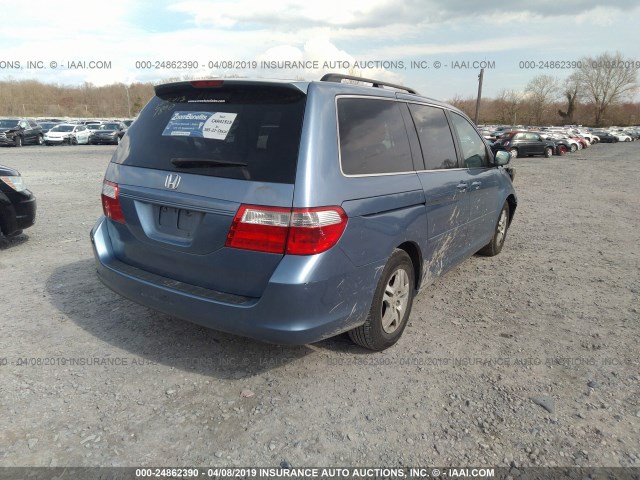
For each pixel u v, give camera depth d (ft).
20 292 14.15
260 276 8.68
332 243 8.68
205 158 9.29
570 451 8.02
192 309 9.25
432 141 12.69
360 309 9.74
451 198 12.97
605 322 13.08
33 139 103.81
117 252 11.13
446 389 9.71
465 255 15.10
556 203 33.83
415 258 11.87
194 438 8.13
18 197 18.67
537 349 11.48
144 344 11.21
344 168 9.20
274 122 8.96
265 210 8.41
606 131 194.70
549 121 280.10
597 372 10.49
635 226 25.99
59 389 9.35
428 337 12.01
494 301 14.51
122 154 10.90
